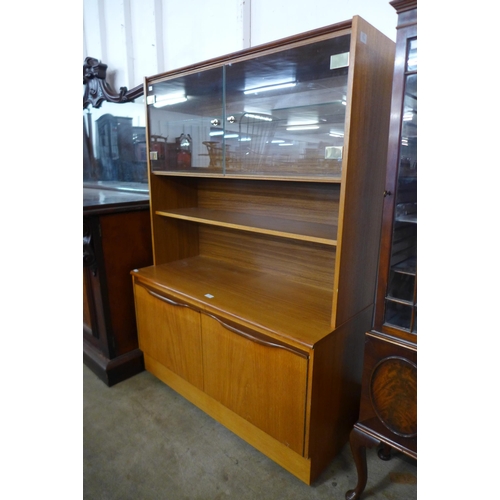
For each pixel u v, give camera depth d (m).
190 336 1.70
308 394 1.27
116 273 2.04
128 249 2.07
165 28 2.34
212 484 1.46
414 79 1.00
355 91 1.13
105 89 2.62
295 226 1.59
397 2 0.97
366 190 1.32
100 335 2.13
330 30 1.14
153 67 2.48
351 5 1.51
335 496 1.40
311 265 1.75
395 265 1.10
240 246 2.06
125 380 2.14
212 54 2.10
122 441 1.68
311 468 1.39
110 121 2.66
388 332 1.14
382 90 1.27
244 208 1.99
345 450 1.61
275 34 1.78
